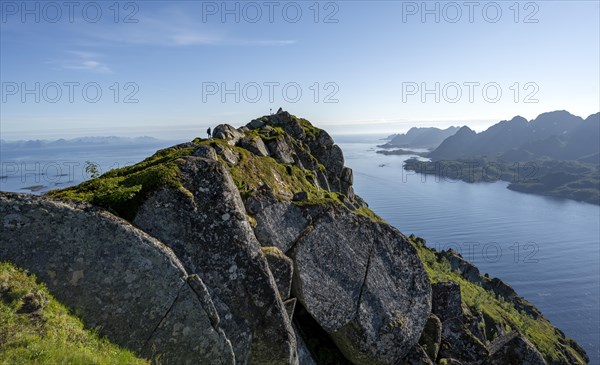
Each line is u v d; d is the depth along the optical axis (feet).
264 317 55.11
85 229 43.57
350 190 182.19
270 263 64.49
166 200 52.03
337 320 73.31
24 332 35.42
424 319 85.05
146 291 44.83
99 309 42.01
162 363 44.29
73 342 37.91
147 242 46.26
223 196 56.18
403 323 80.43
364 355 75.82
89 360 36.04
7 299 36.70
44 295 38.96
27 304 37.45
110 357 38.73
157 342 44.57
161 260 46.37
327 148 173.06
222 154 90.33
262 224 71.15
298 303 77.05
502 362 97.14
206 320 47.85
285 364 56.18
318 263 74.28
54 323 37.83
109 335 41.86
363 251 80.74
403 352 79.77
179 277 46.98
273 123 163.73
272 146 127.54
